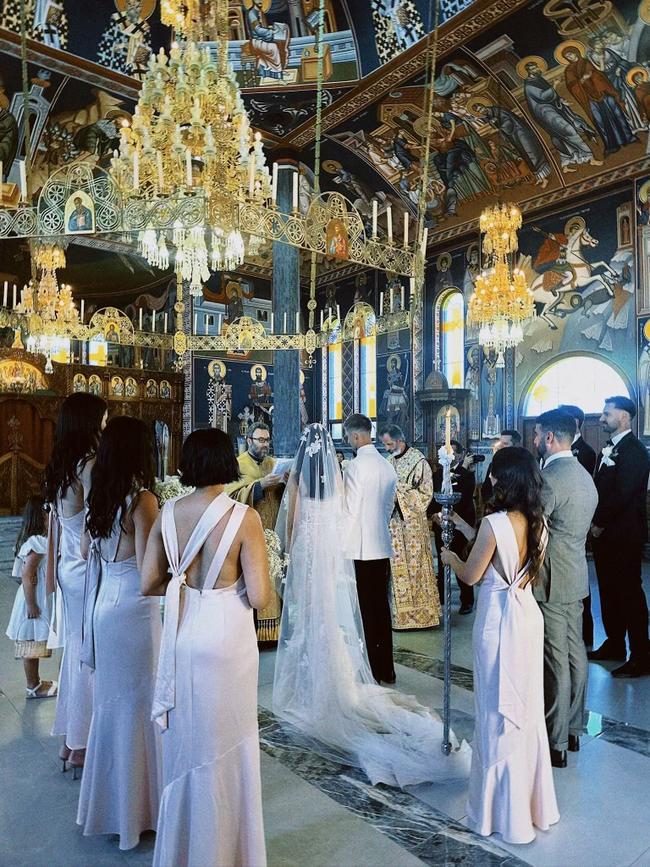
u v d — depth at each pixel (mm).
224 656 2188
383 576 4625
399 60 11945
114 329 9586
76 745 3158
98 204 4070
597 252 13086
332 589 4035
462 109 13289
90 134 13648
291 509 4402
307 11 11461
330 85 12664
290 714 3992
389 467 4715
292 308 9562
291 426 9711
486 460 15070
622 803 3008
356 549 4512
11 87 11766
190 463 2271
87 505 2768
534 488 2826
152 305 20125
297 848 2652
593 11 10414
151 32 11781
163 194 4797
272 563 5441
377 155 15414
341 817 2898
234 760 2211
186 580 2273
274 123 14188
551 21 10836
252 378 20719
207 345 9383
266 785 3195
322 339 8672
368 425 4785
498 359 15062
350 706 3838
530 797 2771
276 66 12070
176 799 2172
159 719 2205
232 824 2199
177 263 6426
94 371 17750
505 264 11141
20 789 3133
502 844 2691
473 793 2828
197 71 5402
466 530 3236
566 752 3406
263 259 20641
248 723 2258
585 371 13422
